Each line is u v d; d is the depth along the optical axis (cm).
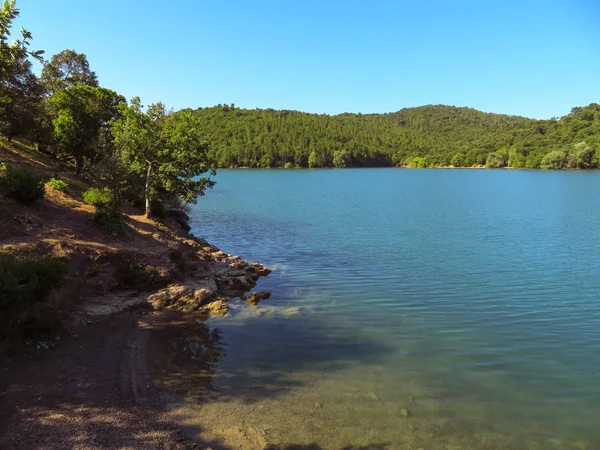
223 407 916
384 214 4803
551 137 18362
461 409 937
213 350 1229
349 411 916
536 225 3888
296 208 5462
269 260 2541
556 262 2444
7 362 1013
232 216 4662
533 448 810
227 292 1859
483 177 12794
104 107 3600
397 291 1884
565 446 817
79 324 1312
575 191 7650
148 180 2470
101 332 1297
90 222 1919
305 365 1145
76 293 1456
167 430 812
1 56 1118
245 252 2775
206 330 1395
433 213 4853
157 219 2586
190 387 999
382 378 1076
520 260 2502
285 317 1540
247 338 1333
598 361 1189
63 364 1058
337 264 2419
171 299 1612
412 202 6134
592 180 10512
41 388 926
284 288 1941
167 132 2431
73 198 2253
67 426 784
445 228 3769
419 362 1173
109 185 2242
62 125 3198
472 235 3400
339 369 1124
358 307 1662
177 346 1249
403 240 3195
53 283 1262
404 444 808
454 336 1366
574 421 899
